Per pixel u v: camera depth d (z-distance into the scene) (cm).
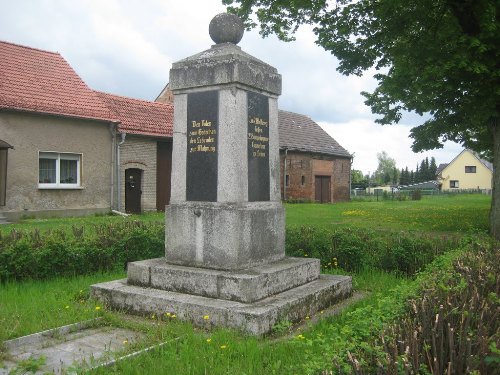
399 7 1417
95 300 693
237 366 453
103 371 446
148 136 2341
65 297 705
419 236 1041
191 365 460
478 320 365
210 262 684
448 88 1359
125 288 691
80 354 515
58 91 2112
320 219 2119
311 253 991
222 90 704
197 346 508
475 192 7406
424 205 3534
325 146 4106
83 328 603
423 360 317
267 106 761
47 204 1973
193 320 605
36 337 556
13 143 1866
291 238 1012
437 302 395
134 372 447
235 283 623
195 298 637
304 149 3725
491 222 1501
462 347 319
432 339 328
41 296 706
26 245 832
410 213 2539
